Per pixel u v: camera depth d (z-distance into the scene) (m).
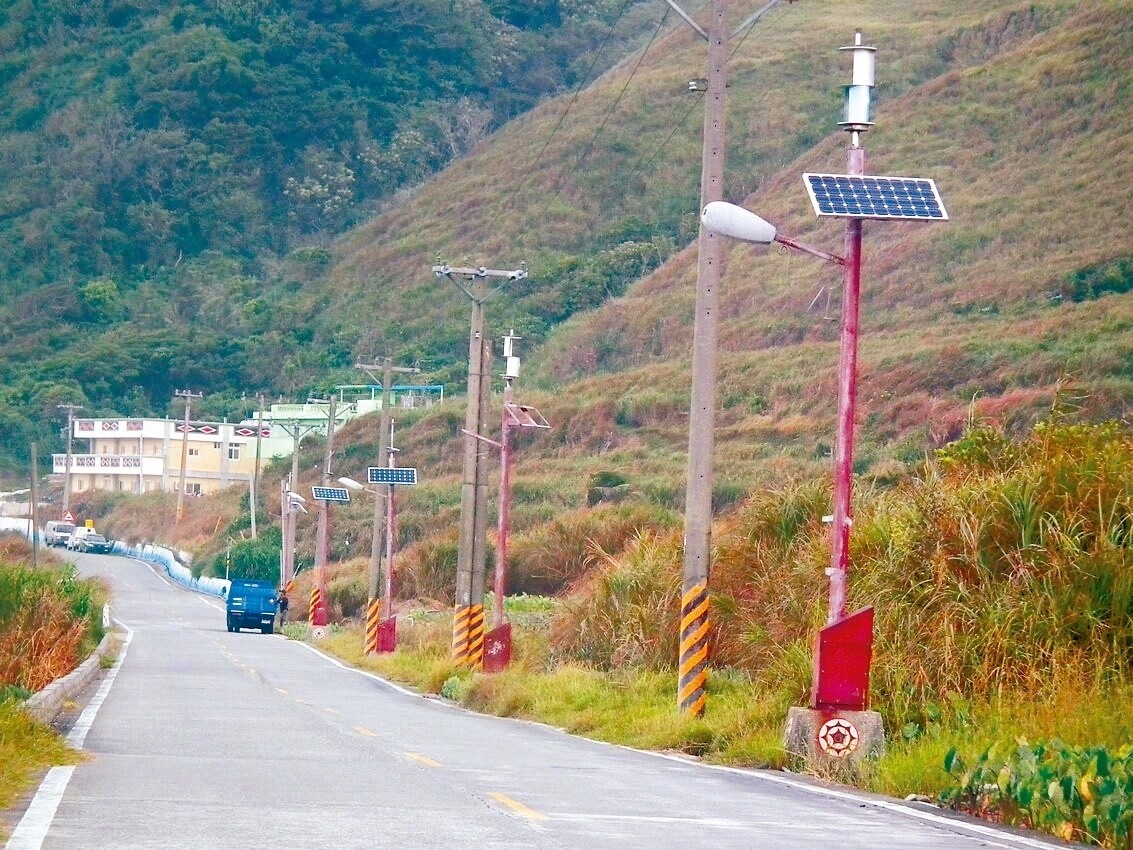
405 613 134.38
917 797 31.20
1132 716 32.31
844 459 35.72
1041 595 37.41
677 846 22.83
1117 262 176.88
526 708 55.62
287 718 48.66
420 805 26.53
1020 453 45.47
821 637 35.25
